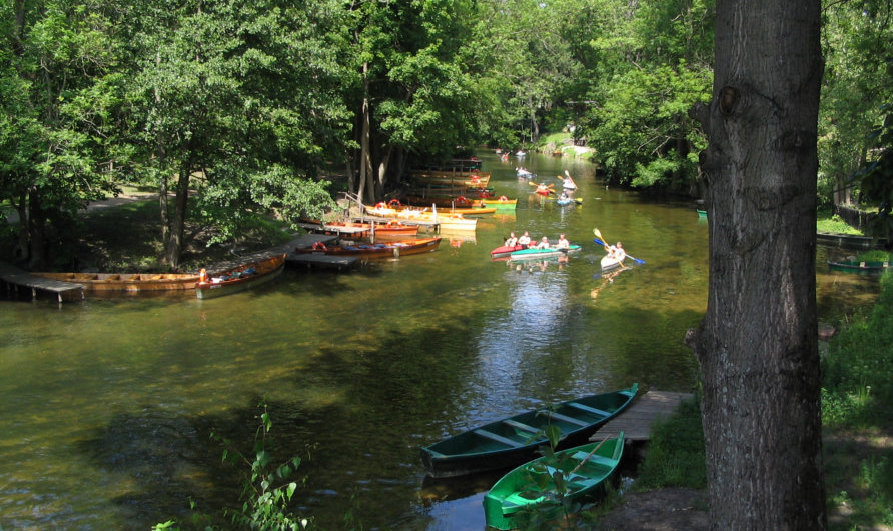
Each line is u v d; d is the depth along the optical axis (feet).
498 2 239.30
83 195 72.64
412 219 121.19
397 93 126.31
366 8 112.88
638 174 162.30
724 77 15.85
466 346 59.41
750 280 15.42
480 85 134.10
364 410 45.57
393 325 65.16
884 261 90.33
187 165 75.56
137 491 34.83
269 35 72.69
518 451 37.96
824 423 34.45
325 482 36.24
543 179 201.36
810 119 15.29
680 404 41.11
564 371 53.52
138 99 69.15
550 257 98.89
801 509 15.33
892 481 27.25
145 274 74.84
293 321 65.57
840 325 58.59
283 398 47.21
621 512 28.99
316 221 113.80
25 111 65.77
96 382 49.08
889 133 25.82
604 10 223.51
